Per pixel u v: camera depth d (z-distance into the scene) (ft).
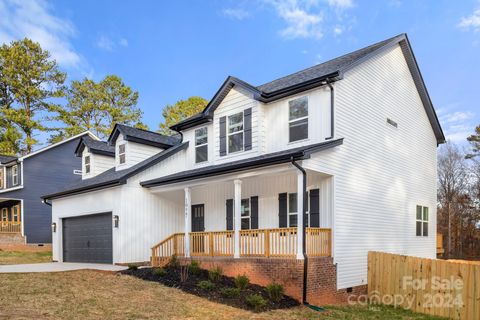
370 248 42.47
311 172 36.47
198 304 29.37
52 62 121.19
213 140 51.72
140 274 39.37
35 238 91.35
